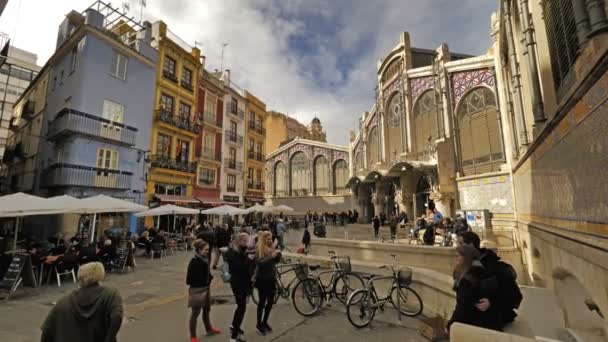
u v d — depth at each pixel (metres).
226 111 29.75
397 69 26.94
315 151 42.84
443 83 21.19
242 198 31.70
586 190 4.02
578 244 4.48
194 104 24.94
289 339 4.73
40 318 5.84
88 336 2.63
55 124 16.59
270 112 55.50
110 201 11.33
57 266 8.66
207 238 5.00
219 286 8.35
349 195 38.84
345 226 29.89
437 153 19.44
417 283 6.21
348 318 5.15
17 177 22.53
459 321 2.81
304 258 8.08
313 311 5.83
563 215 5.39
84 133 15.89
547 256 7.45
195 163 24.31
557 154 5.61
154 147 20.77
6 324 5.48
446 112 20.70
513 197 13.93
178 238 16.95
